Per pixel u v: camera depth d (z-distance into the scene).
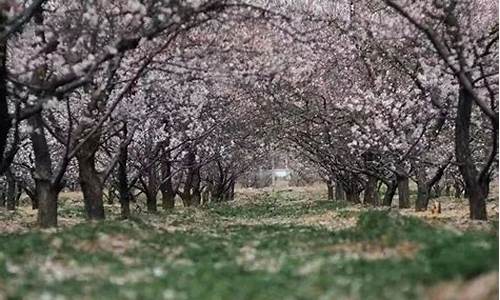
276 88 29.97
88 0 19.25
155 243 15.70
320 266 10.95
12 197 38.91
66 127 28.41
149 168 33.28
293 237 16.50
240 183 81.56
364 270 10.38
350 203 39.59
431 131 29.55
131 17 18.50
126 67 22.66
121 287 10.13
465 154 21.50
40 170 21.97
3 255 13.09
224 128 36.16
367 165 33.34
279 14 19.58
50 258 13.12
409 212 27.50
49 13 23.33
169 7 18.42
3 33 16.92
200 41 23.73
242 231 19.53
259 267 11.59
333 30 28.78
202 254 13.80
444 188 56.00
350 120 30.83
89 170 23.69
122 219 24.27
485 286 8.26
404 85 29.27
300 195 60.03
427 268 9.73
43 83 19.31
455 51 20.78
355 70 31.14
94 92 22.08
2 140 19.28
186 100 30.38
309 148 37.81
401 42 26.47
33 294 9.74
